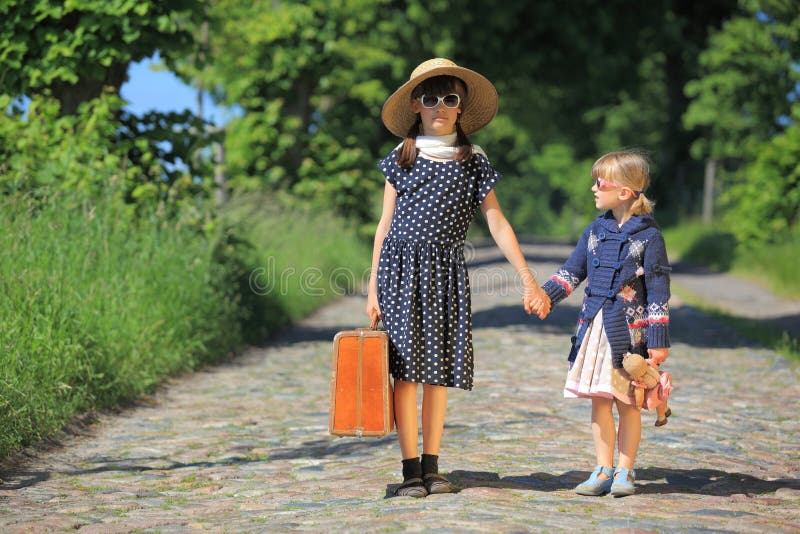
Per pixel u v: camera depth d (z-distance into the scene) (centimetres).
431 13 3997
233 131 2888
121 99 1359
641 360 555
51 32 1336
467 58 4312
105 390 948
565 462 683
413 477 587
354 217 3084
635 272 576
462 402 959
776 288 2336
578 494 580
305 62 2839
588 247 596
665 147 5338
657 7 4416
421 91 596
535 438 779
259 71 2861
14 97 1347
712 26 4831
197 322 1248
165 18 1353
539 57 4250
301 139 2962
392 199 606
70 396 881
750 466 686
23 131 1291
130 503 602
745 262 2952
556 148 8744
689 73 5016
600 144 6769
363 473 676
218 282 1394
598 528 486
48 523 546
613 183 584
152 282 1184
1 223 1005
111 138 1406
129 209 1304
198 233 1449
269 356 1363
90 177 1271
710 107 3997
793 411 916
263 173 2950
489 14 4081
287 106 2994
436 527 485
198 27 1488
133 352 1023
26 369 806
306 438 823
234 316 1398
